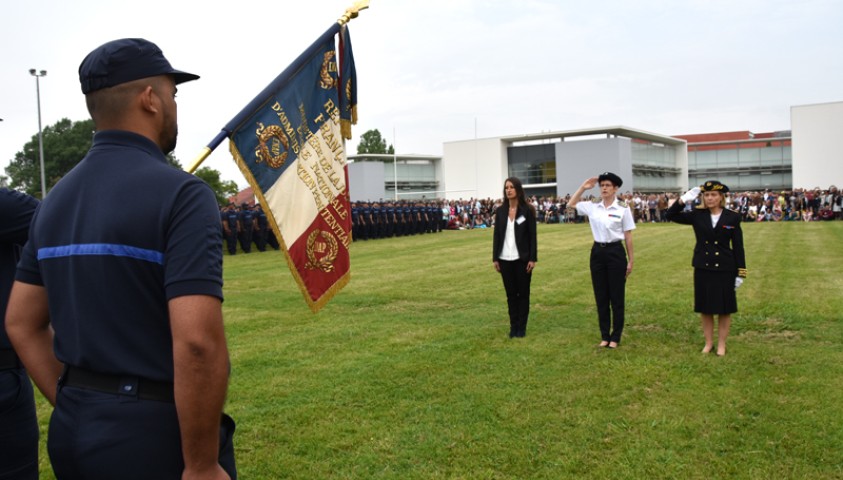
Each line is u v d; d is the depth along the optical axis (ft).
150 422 6.30
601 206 24.59
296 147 13.20
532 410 17.37
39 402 19.34
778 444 14.84
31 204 9.32
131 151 6.73
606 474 13.56
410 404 18.08
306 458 14.71
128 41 6.93
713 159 228.02
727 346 23.93
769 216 120.57
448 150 219.82
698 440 15.19
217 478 6.37
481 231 117.39
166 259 6.25
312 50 13.51
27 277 7.14
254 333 27.81
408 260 60.29
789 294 34.35
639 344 24.58
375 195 192.75
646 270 46.26
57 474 6.67
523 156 210.59
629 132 202.18
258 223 76.43
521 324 26.20
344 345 25.17
